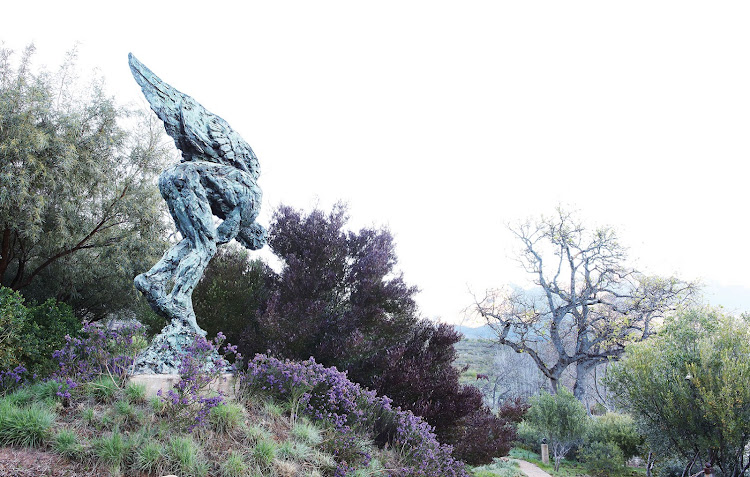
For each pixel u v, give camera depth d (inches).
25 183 380.2
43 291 499.5
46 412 156.9
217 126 247.9
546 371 940.6
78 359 191.9
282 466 173.3
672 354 440.8
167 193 229.9
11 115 393.7
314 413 235.0
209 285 400.8
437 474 234.7
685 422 406.3
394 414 276.5
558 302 1074.7
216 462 164.1
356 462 208.4
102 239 482.3
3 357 246.1
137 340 217.0
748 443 390.3
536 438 744.3
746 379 376.8
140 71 232.1
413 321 408.8
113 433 154.3
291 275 386.9
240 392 218.5
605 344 897.5
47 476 132.0
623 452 639.1
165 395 188.1
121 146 481.4
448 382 373.1
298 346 357.1
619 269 912.3
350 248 439.2
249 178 252.2
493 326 990.4
